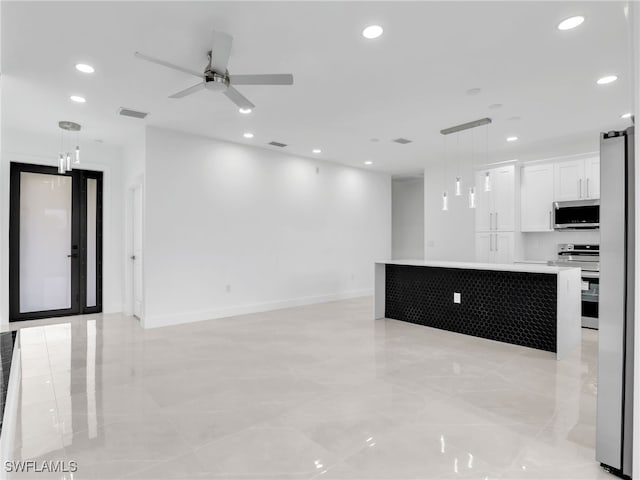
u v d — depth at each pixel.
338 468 1.89
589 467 1.90
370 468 1.89
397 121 4.58
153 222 4.89
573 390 2.84
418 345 4.05
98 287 5.89
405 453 2.02
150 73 3.24
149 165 4.84
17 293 5.24
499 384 2.96
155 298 4.92
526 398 2.70
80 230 5.74
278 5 2.30
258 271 5.99
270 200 6.14
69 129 4.86
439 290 4.80
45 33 2.61
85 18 2.44
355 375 3.17
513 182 5.94
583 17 2.42
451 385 2.95
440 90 3.62
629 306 1.83
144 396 2.76
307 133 5.13
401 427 2.30
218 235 5.51
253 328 4.86
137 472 1.87
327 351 3.85
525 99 3.85
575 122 4.60
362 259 7.66
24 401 2.68
